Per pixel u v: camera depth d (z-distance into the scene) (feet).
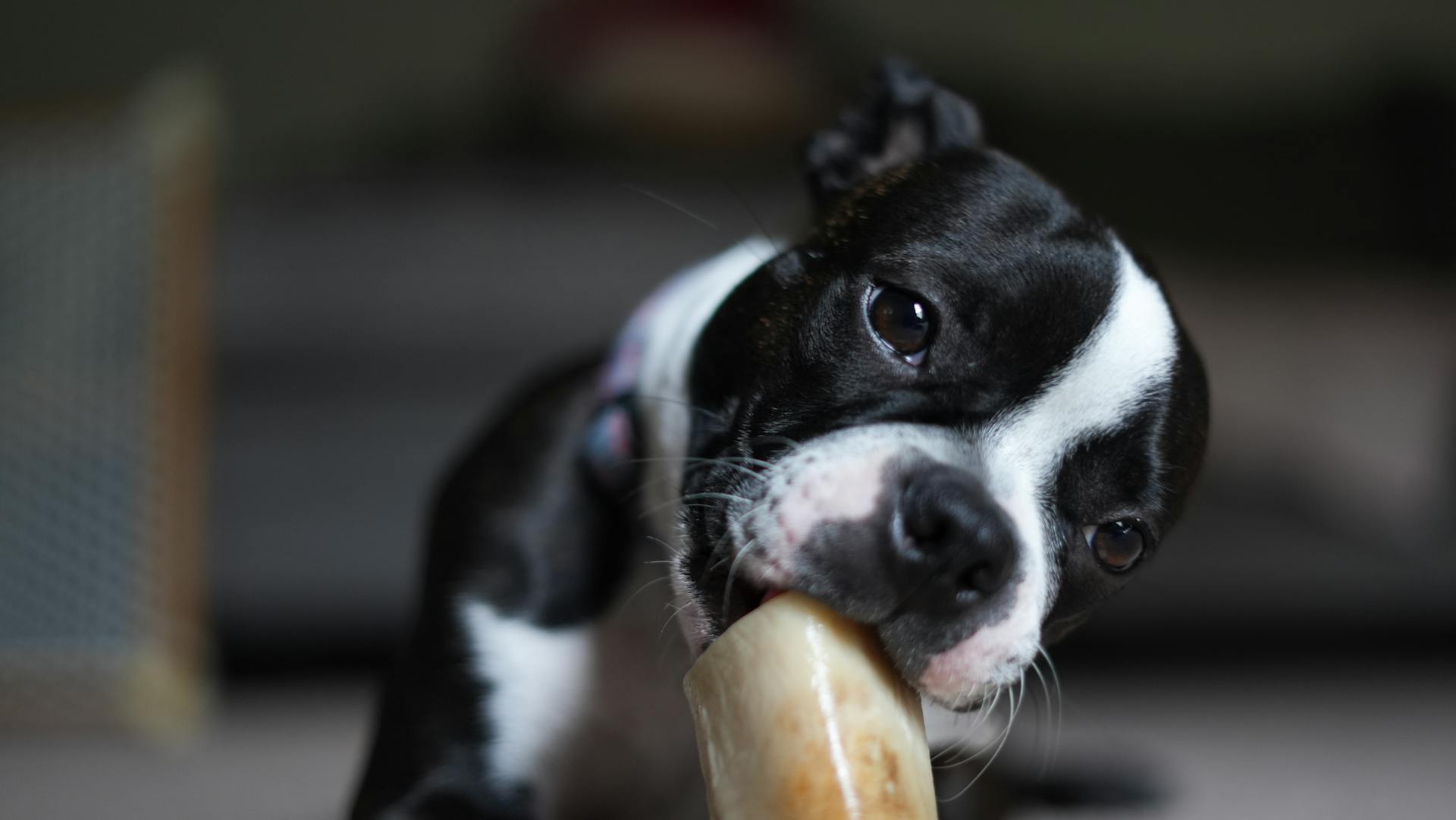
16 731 3.19
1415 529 4.07
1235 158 5.23
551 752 2.22
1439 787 2.84
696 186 5.24
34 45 7.06
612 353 2.36
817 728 1.84
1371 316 4.45
